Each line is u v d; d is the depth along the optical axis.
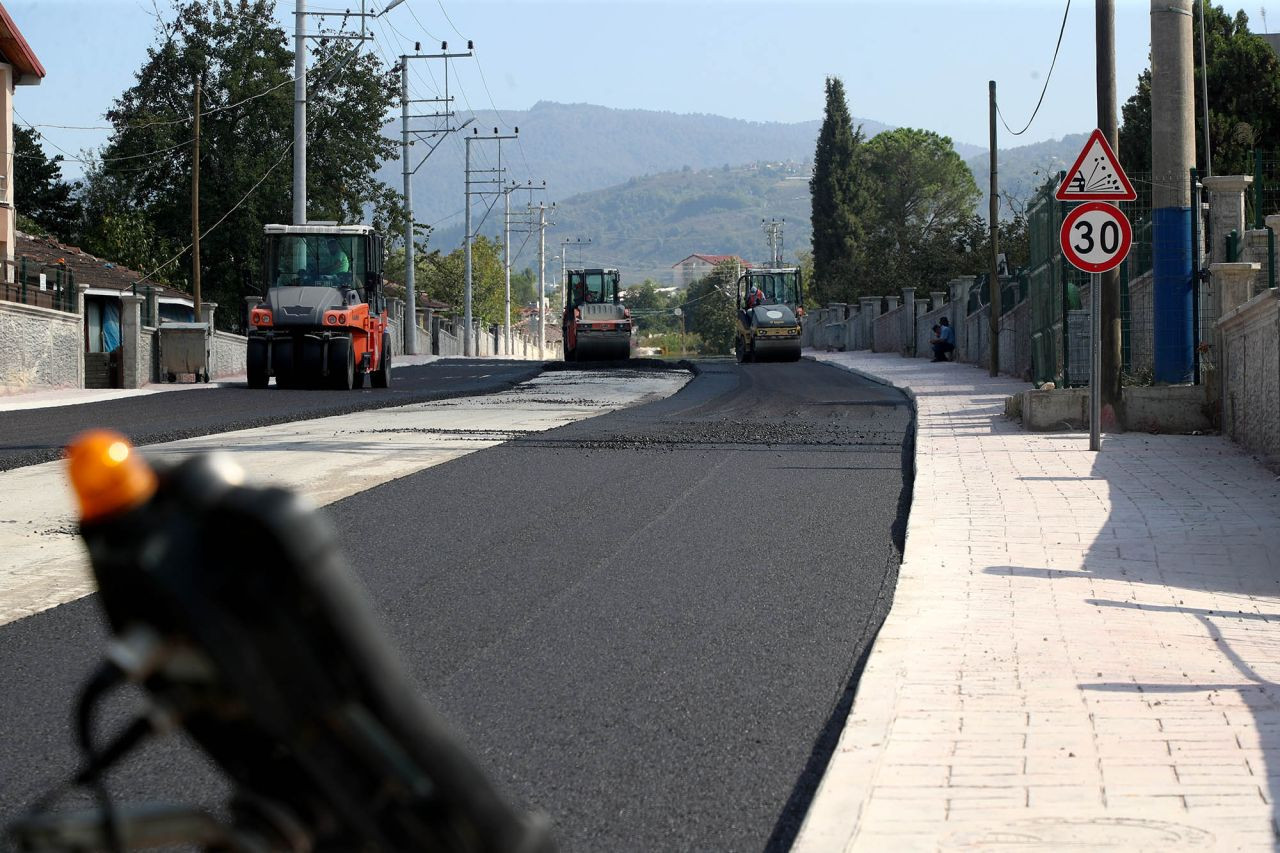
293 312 31.73
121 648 1.48
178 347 37.00
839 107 95.25
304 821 1.61
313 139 60.72
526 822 1.65
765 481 14.27
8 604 8.38
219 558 1.49
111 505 1.51
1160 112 19.42
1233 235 21.53
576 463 15.72
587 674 6.83
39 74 41.00
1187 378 19.55
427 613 8.12
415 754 1.56
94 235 58.53
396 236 64.44
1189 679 6.47
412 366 52.75
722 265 165.00
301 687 1.50
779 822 4.84
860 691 6.27
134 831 1.60
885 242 72.12
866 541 10.69
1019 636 7.39
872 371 39.16
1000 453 16.42
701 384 35.06
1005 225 59.75
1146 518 11.42
